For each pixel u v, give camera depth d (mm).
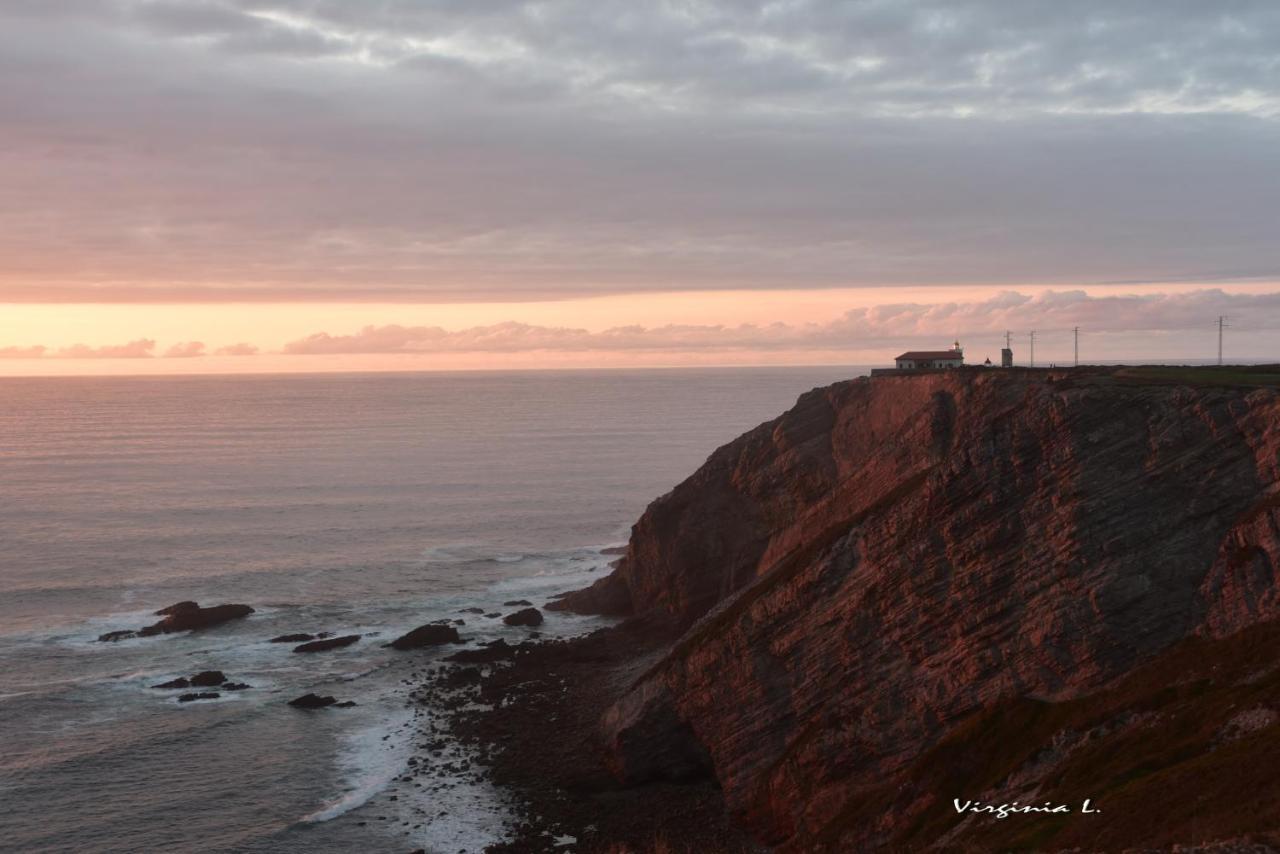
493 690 80062
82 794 62875
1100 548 48469
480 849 56281
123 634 95188
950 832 43125
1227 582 44750
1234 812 29516
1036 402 53000
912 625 54438
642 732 64375
